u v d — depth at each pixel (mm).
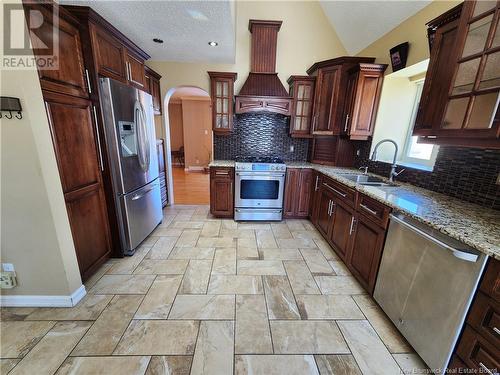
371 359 1332
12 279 1567
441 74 1514
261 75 3316
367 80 2613
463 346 1060
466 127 1317
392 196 1725
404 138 2592
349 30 3053
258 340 1432
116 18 2072
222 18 2059
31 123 1331
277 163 3301
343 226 2291
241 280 2014
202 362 1286
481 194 1565
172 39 2535
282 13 3297
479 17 1230
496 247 955
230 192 3307
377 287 1712
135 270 2119
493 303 942
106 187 2150
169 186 4027
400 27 2359
